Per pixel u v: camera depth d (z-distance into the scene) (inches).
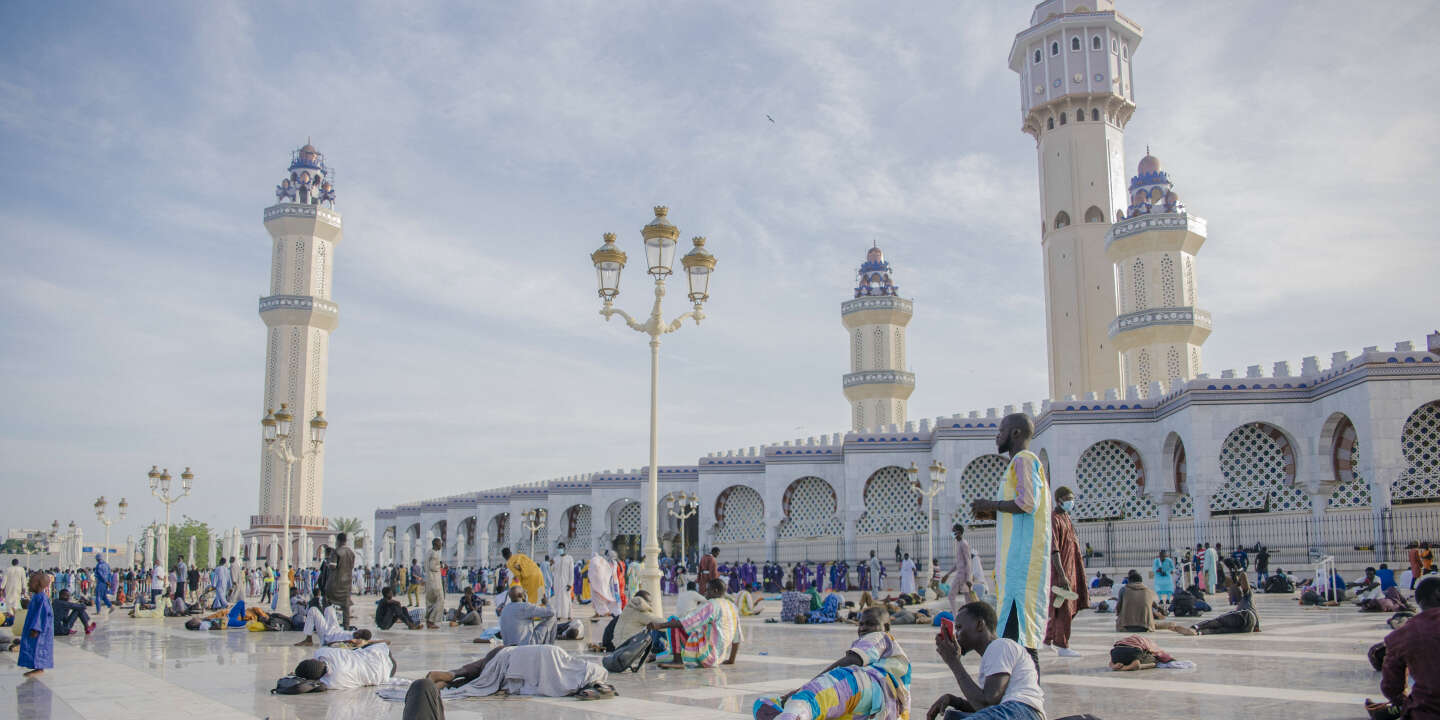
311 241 2432.3
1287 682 359.3
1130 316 1612.9
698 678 424.5
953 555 1501.0
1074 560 399.2
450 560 2603.3
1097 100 2006.6
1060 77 2014.0
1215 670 396.5
